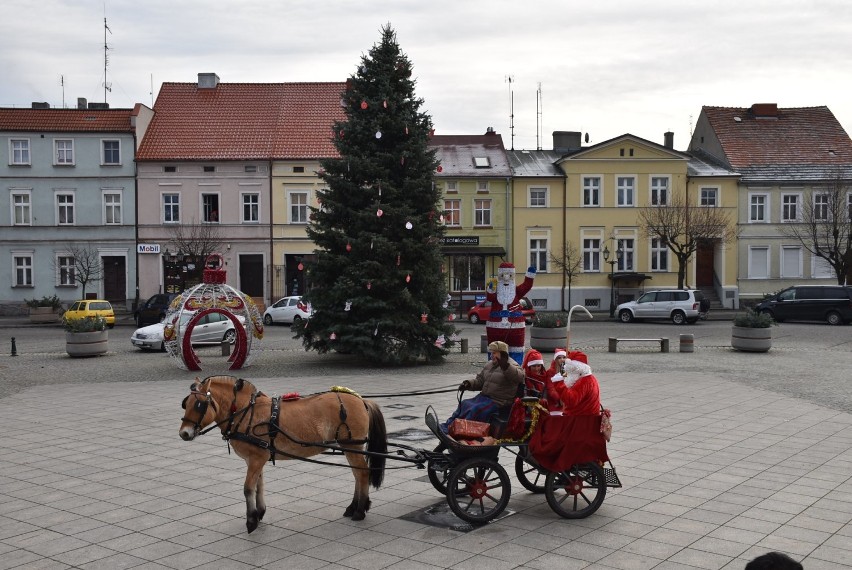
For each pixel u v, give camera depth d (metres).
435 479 9.39
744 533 8.29
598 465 8.96
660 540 8.12
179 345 22.31
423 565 7.51
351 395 9.14
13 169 46.03
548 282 48.12
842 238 45.25
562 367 9.04
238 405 8.68
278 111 49.66
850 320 37.28
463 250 47.25
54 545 8.19
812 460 11.42
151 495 10.04
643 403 16.27
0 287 46.44
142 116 46.81
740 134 51.53
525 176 47.84
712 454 11.83
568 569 7.36
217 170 46.41
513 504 9.57
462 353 26.45
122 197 46.12
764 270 48.59
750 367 22.20
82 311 38.75
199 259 43.88
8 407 16.64
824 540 8.04
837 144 50.88
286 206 46.44
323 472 11.22
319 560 7.69
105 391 18.78
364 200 23.34
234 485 10.50
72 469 11.38
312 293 23.52
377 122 22.95
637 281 47.97
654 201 48.12
